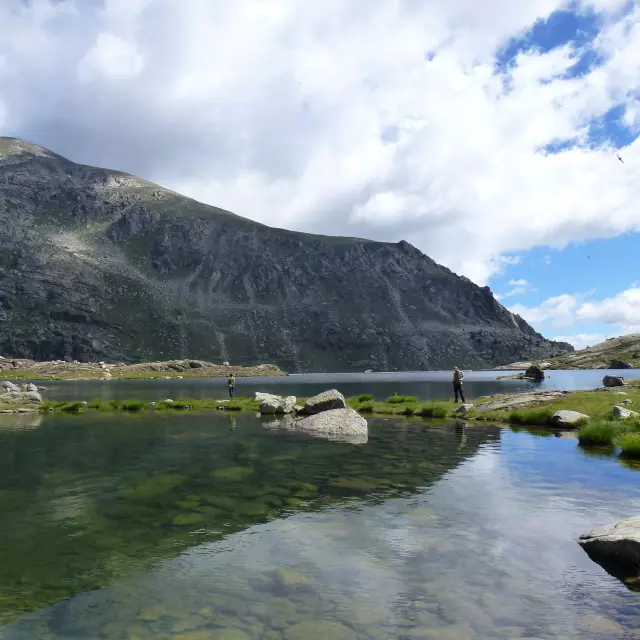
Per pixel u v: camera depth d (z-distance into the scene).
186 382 163.00
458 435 22.36
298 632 5.64
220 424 27.41
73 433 23.59
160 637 5.53
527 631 5.67
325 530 9.34
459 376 36.88
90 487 12.73
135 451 18.23
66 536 9.05
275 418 31.02
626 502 11.09
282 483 13.10
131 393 78.94
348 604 6.35
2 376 192.38
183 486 12.80
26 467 15.29
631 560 7.54
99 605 6.35
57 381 165.88
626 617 6.01
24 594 6.68
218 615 6.05
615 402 27.44
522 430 24.03
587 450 18.09
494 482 13.11
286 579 7.13
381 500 11.41
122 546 8.52
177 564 7.71
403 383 125.88
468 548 8.37
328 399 30.80
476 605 6.32
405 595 6.61
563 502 11.15
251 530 9.36
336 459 16.47
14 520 10.04
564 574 7.30
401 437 21.72
